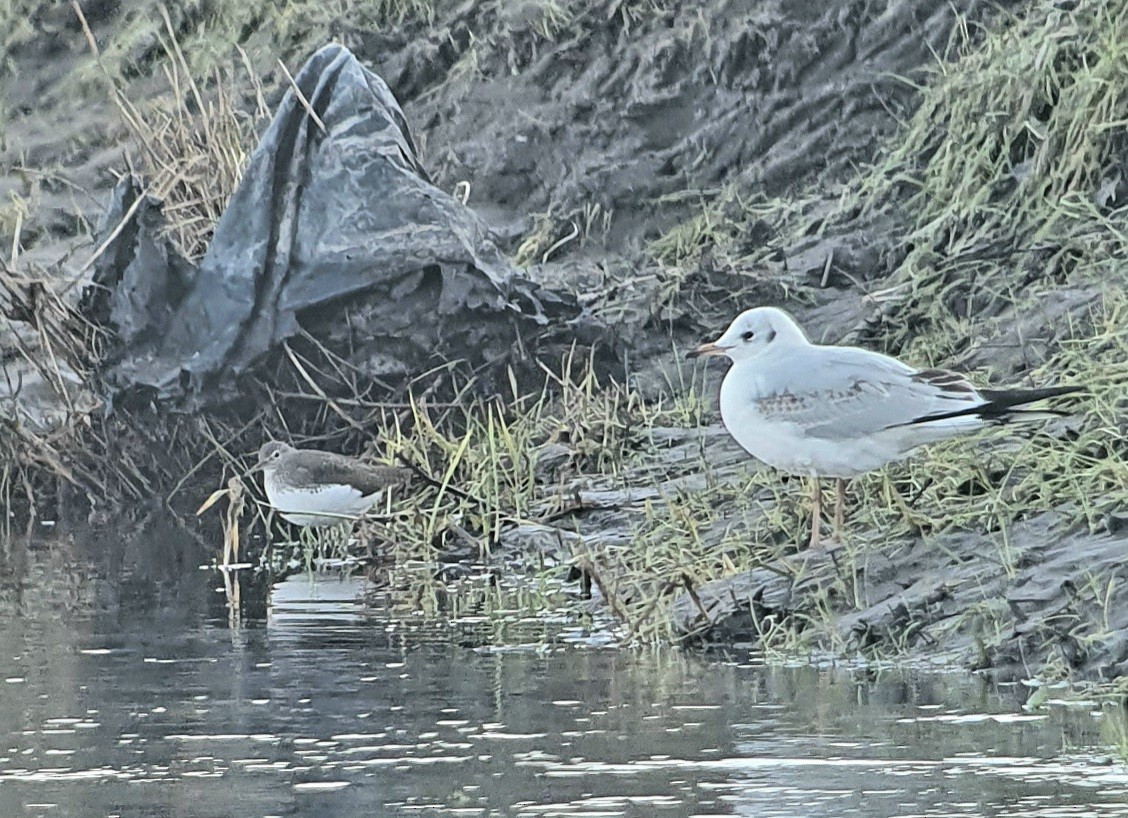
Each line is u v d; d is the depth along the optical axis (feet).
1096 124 51.52
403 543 44.24
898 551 34.91
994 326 47.80
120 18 79.77
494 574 41.52
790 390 35.58
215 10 77.20
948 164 55.72
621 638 34.50
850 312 52.65
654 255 60.95
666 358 53.01
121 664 33.01
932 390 35.35
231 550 44.80
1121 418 38.06
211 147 56.59
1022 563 33.22
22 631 36.17
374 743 27.27
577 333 52.49
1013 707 28.58
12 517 51.01
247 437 51.42
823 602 33.86
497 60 68.44
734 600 34.24
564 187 64.34
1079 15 54.95
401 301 51.52
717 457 46.14
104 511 51.29
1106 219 49.75
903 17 63.21
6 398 55.67
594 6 67.97
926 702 28.96
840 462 35.58
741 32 64.54
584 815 23.72
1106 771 25.11
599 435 48.32
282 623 36.70
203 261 51.83
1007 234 52.08
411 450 48.06
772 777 25.13
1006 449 38.47
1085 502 34.19
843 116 62.54
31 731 28.27
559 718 28.55
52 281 53.26
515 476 46.70
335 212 51.83
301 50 73.00
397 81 69.87
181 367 51.37
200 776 25.73
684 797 24.35
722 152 63.52
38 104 77.30
